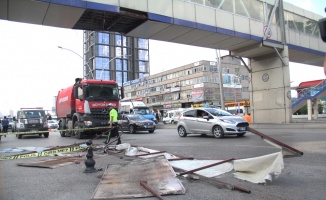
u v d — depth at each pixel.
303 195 5.00
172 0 17.66
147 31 18.83
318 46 28.66
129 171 6.54
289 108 23.61
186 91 88.69
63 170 7.87
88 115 17.78
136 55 136.00
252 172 6.19
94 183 6.32
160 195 5.09
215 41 21.89
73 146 12.12
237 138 14.99
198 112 16.86
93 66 123.50
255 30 22.12
